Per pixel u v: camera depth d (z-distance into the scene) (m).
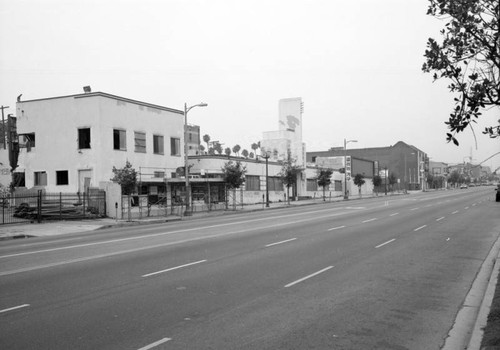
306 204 48.19
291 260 12.00
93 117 33.84
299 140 59.47
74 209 29.98
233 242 15.77
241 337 6.05
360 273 10.30
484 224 22.19
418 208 35.88
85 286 9.02
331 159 78.88
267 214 32.41
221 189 41.94
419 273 10.32
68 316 6.98
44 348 5.63
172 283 9.25
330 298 8.09
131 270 10.68
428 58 5.19
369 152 128.75
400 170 124.50
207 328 6.41
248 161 47.41
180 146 41.38
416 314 7.17
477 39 5.06
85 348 5.63
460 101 4.98
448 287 8.98
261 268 10.88
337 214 30.02
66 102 35.03
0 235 20.77
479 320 6.52
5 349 5.59
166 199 35.78
